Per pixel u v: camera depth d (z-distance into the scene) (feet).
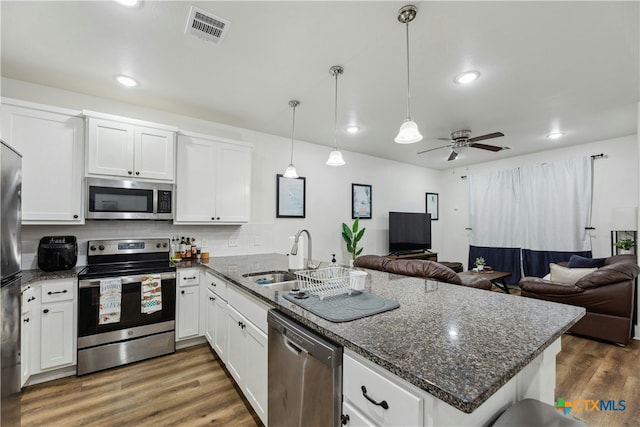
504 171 17.34
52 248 7.83
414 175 19.35
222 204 10.37
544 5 5.26
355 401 3.30
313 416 3.95
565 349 9.14
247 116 10.73
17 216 5.03
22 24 5.76
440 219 20.80
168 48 6.59
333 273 7.09
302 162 13.96
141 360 8.26
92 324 7.59
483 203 18.24
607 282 9.37
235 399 6.59
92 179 8.16
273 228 12.84
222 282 7.73
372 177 16.98
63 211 7.82
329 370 3.64
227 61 7.12
